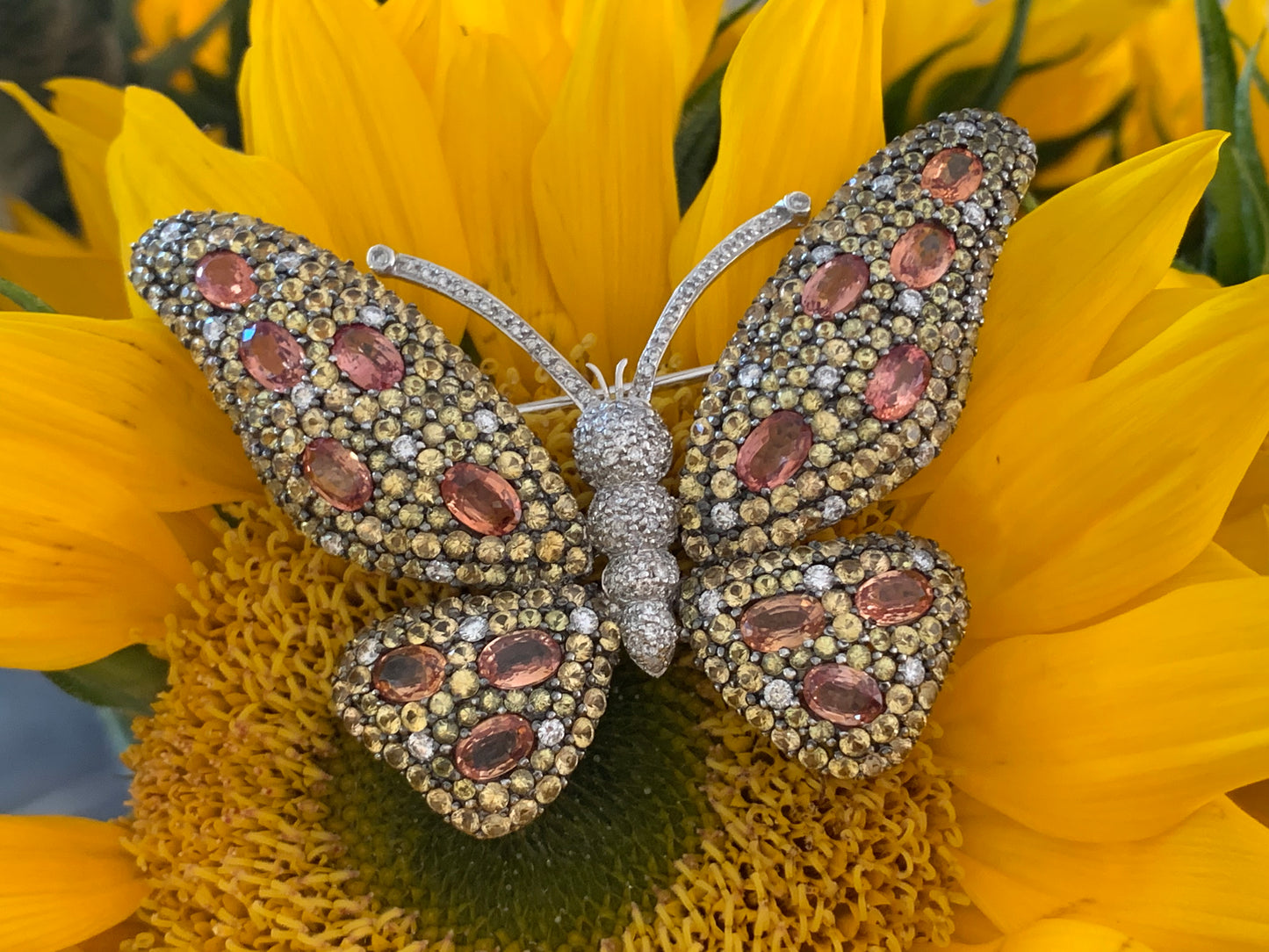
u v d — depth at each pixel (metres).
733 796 0.15
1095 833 0.14
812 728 0.13
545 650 0.13
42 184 0.16
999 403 0.14
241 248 0.13
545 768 0.13
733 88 0.14
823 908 0.14
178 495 0.15
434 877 0.15
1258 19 0.16
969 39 0.16
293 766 0.15
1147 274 0.14
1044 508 0.14
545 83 0.15
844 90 0.14
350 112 0.15
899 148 0.13
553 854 0.15
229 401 0.13
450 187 0.15
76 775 0.16
